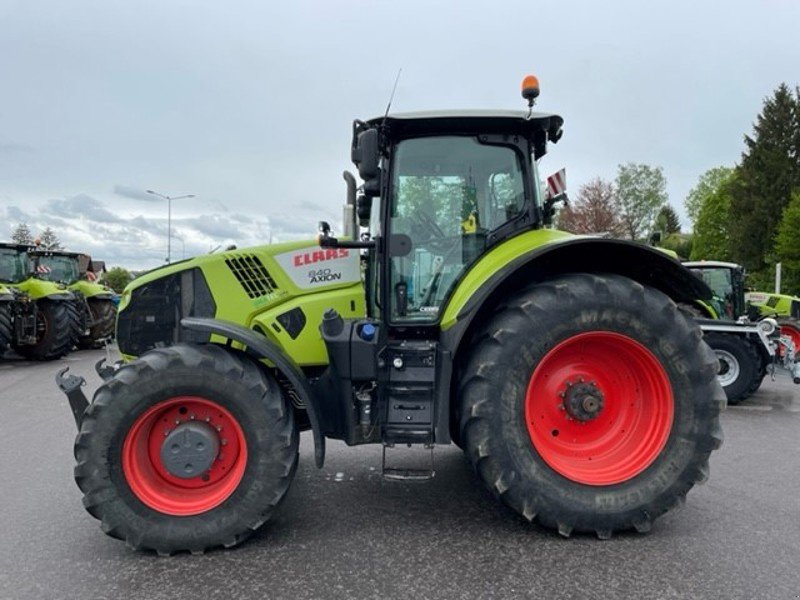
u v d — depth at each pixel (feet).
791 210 100.07
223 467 10.28
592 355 10.94
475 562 9.48
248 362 10.29
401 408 10.76
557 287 10.40
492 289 10.37
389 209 11.56
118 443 9.77
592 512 10.16
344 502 12.17
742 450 16.55
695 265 30.94
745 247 136.56
